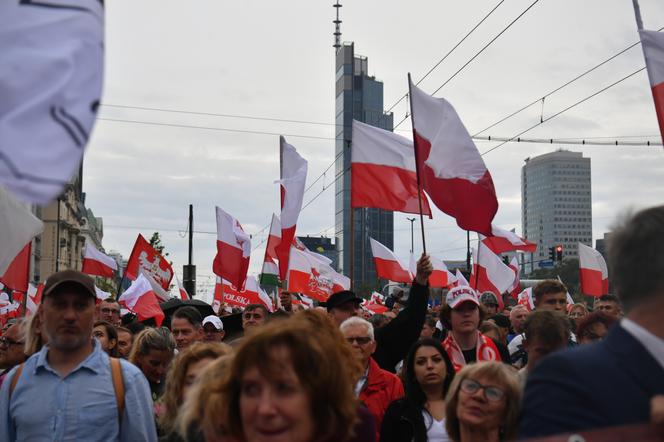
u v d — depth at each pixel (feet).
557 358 7.59
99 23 11.41
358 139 32.83
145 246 51.37
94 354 15.44
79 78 11.10
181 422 11.47
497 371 13.56
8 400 15.19
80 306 15.28
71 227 278.46
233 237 49.52
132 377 15.43
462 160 26.89
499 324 36.94
